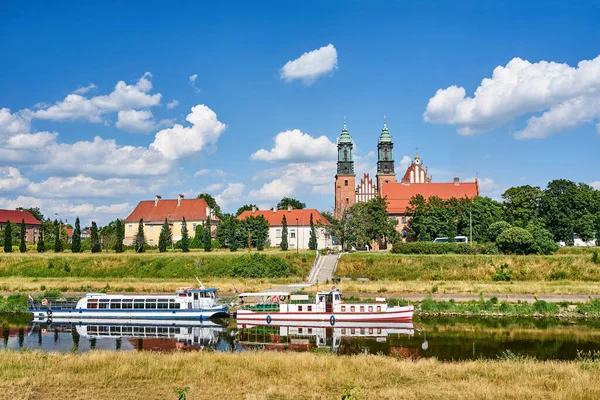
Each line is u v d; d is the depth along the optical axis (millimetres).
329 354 39031
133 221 155375
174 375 32125
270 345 47531
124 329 57781
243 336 52562
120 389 29469
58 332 56125
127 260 97312
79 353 41812
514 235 91688
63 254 105750
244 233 129250
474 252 94812
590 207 117375
